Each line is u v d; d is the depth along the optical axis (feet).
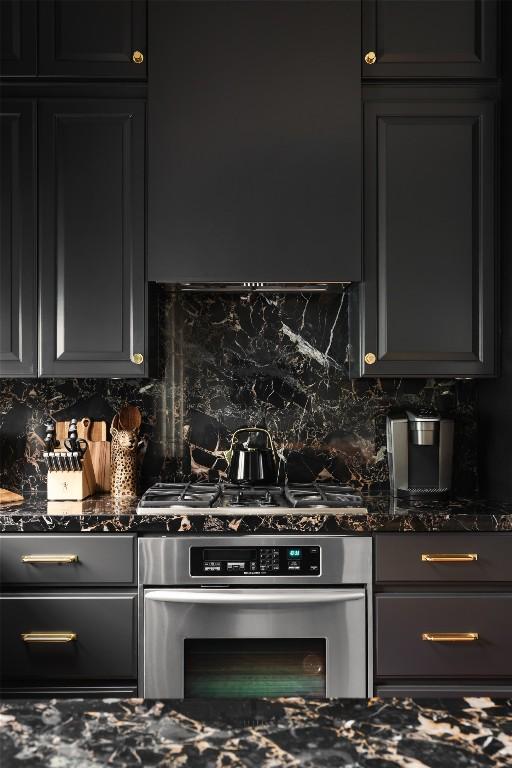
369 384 8.31
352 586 6.39
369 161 7.25
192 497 6.86
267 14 7.14
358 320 7.36
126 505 7.02
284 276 7.11
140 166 7.21
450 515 6.41
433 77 7.23
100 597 6.31
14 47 7.21
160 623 6.26
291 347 8.30
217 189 7.11
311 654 6.30
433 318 7.22
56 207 7.22
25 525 6.39
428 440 7.41
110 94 7.23
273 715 2.30
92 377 7.22
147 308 7.20
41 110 7.22
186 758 1.99
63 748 2.05
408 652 6.32
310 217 7.11
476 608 6.35
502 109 7.27
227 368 8.30
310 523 6.38
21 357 7.20
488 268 7.25
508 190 7.07
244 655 6.28
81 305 7.19
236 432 8.25
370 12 7.22
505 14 7.15
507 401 7.17
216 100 7.11
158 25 7.13
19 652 6.28
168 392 8.27
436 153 7.25
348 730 2.18
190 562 6.32
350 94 7.14
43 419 8.25
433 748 2.06
